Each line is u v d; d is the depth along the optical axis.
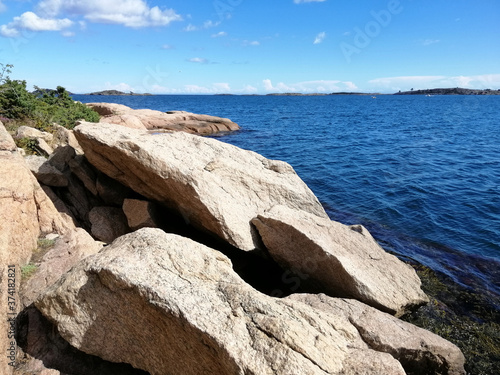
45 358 6.74
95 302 6.55
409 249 14.81
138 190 12.20
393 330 8.15
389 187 23.38
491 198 21.12
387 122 67.81
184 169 11.12
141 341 6.41
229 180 12.42
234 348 5.44
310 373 5.27
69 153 13.81
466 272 13.05
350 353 6.18
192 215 11.53
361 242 11.70
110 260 6.65
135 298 6.16
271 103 171.50
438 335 8.96
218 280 6.76
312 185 23.91
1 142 10.49
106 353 6.67
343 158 32.47
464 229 16.83
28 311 7.48
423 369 8.07
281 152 34.97
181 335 5.86
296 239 10.62
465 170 27.94
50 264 8.91
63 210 12.22
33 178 10.66
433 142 41.91
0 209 8.29
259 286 11.44
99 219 12.60
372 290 9.64
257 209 12.38
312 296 9.25
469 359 9.02
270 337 5.66
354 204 20.30
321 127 57.91
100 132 11.91
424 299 10.57
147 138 12.90
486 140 43.56
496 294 11.77
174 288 6.17
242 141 41.00
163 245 7.09
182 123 47.50
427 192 22.25
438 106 135.25
